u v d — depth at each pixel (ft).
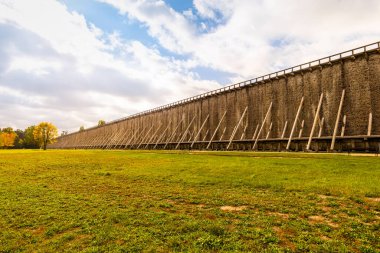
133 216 28.25
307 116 133.69
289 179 45.98
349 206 30.14
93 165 83.56
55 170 72.28
